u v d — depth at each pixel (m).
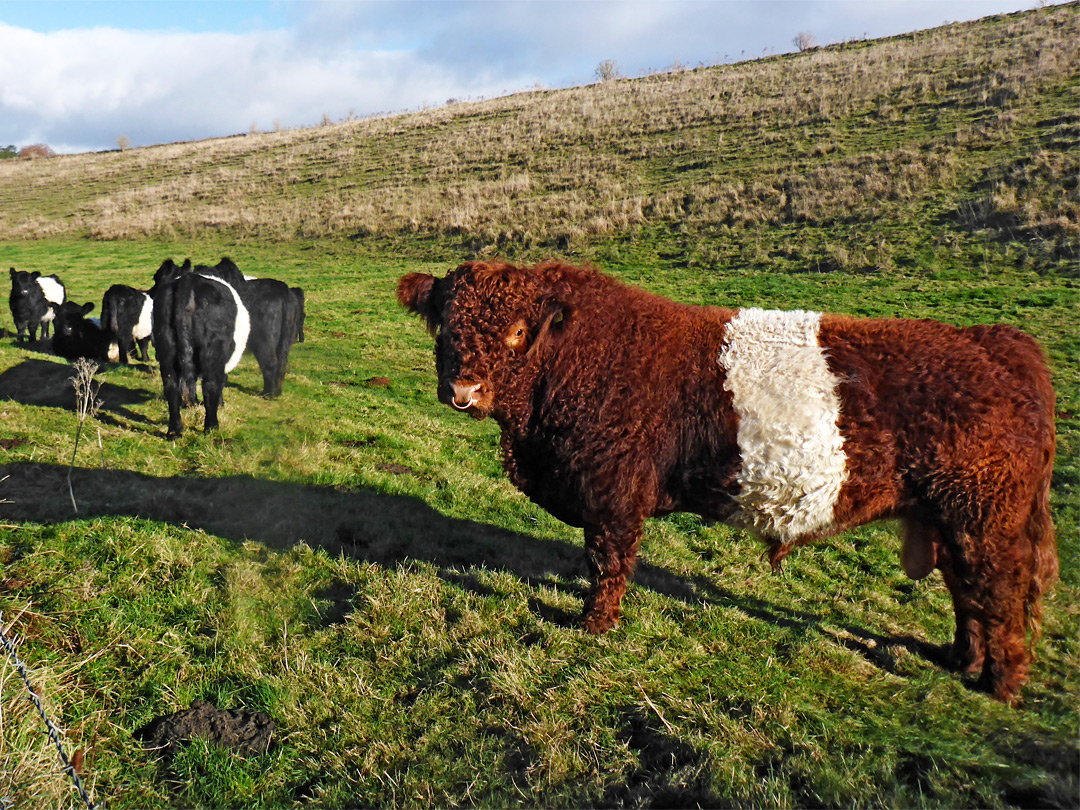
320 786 3.20
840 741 3.46
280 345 10.23
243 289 9.63
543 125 38.94
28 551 4.63
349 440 8.11
